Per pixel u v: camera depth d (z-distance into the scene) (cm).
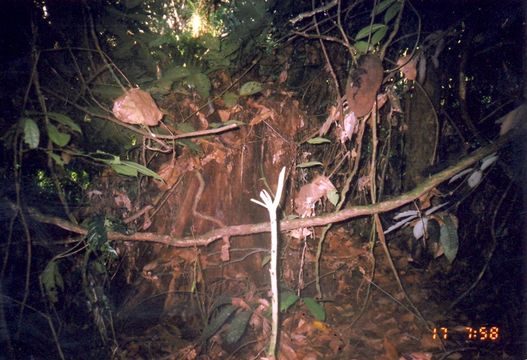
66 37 323
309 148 408
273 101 371
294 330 354
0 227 298
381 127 479
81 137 347
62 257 317
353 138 432
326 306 390
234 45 353
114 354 328
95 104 337
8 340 289
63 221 308
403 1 307
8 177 306
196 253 340
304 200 319
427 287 430
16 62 307
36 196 328
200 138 345
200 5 372
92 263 342
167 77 326
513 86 393
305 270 410
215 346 336
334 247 469
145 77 339
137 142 347
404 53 432
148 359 326
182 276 374
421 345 344
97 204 353
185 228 366
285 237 385
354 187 467
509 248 419
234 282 368
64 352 321
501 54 408
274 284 196
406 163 483
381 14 419
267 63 397
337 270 432
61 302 345
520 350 329
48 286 300
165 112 331
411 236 485
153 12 366
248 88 339
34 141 263
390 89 337
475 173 295
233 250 366
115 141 347
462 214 457
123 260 374
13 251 306
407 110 469
